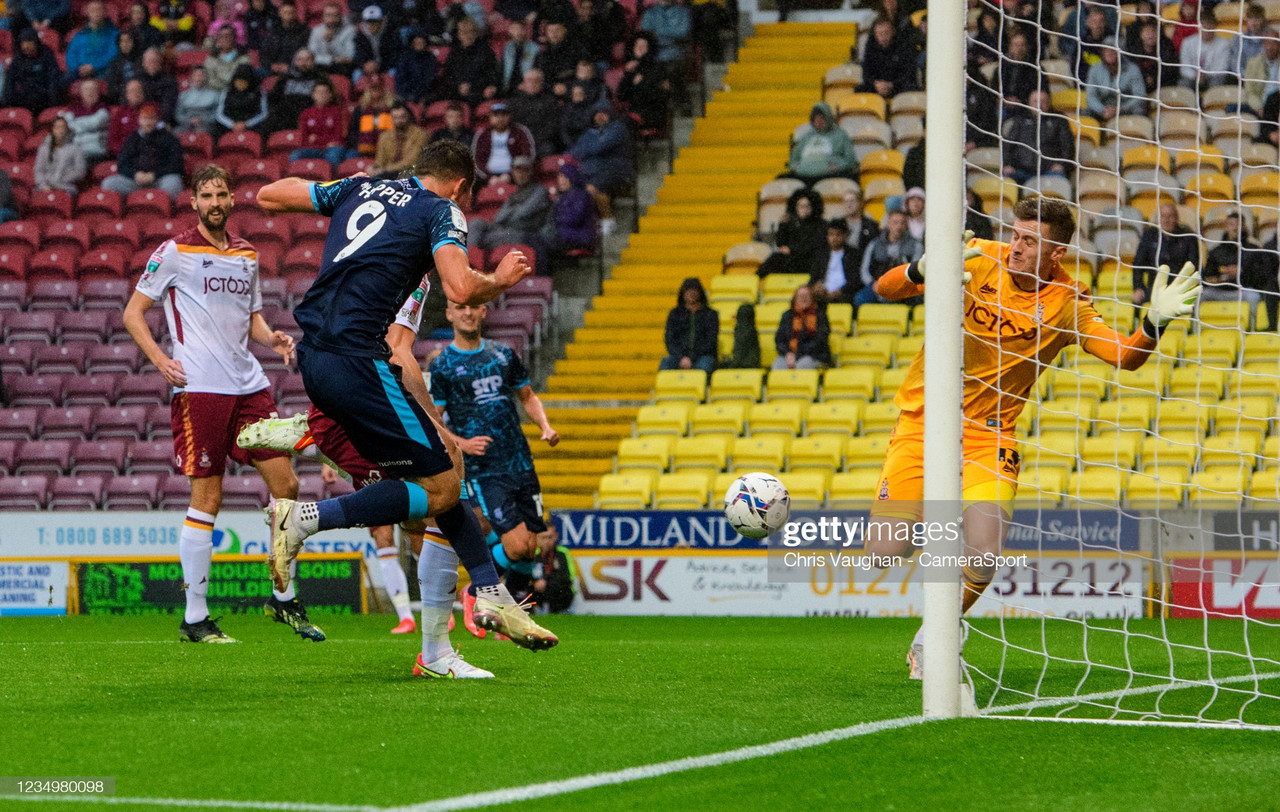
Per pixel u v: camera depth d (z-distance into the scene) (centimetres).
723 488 3147
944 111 1135
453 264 1166
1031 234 1389
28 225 4116
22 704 1151
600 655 1652
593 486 3394
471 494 2088
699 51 4625
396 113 4034
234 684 1294
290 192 1272
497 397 2072
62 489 3444
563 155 4159
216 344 1809
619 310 3894
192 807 777
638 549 2964
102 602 3028
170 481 3450
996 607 2781
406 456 1214
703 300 3525
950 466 1133
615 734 1023
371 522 1220
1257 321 3322
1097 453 3027
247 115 4444
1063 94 3903
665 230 4147
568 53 4378
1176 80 3981
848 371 3406
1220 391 3203
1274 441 3016
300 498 3266
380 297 1206
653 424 3412
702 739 1008
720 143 4428
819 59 4762
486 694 1233
